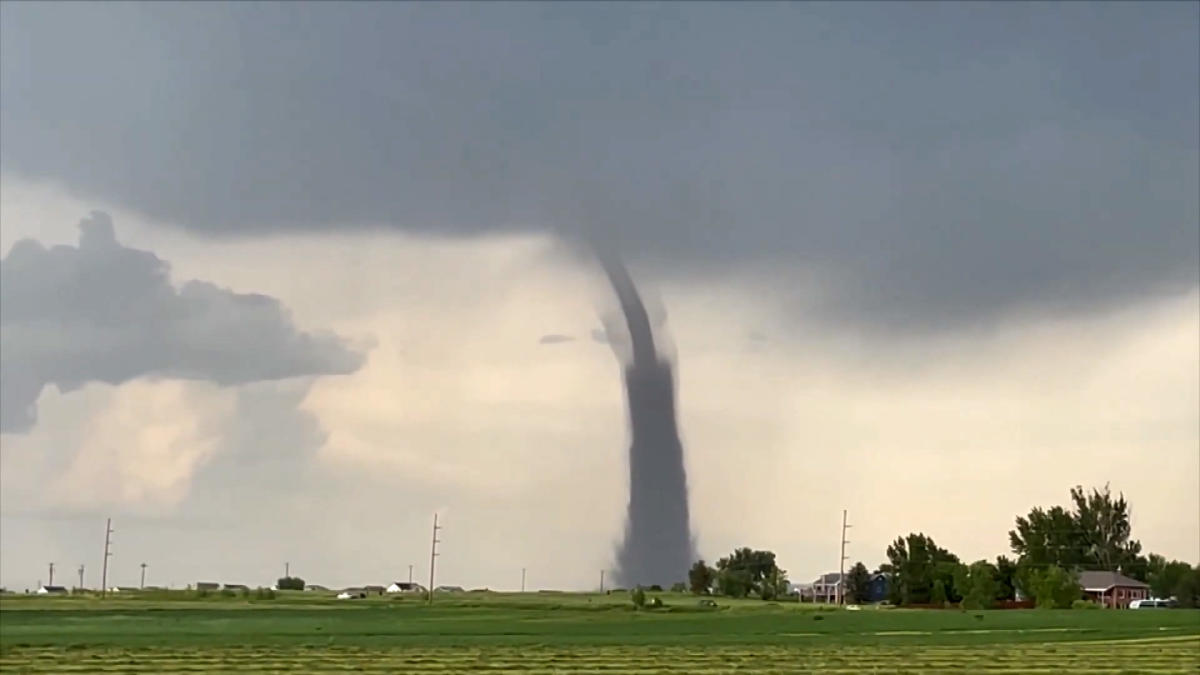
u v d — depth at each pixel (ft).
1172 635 372.99
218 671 261.44
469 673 256.93
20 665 278.05
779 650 325.01
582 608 607.37
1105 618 456.86
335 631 428.15
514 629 437.17
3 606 640.17
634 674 253.03
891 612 539.70
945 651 315.58
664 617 511.40
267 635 405.80
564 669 266.57
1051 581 625.00
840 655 303.68
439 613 563.07
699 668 266.77
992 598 639.35
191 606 643.45
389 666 274.36
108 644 358.23
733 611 571.28
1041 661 278.87
